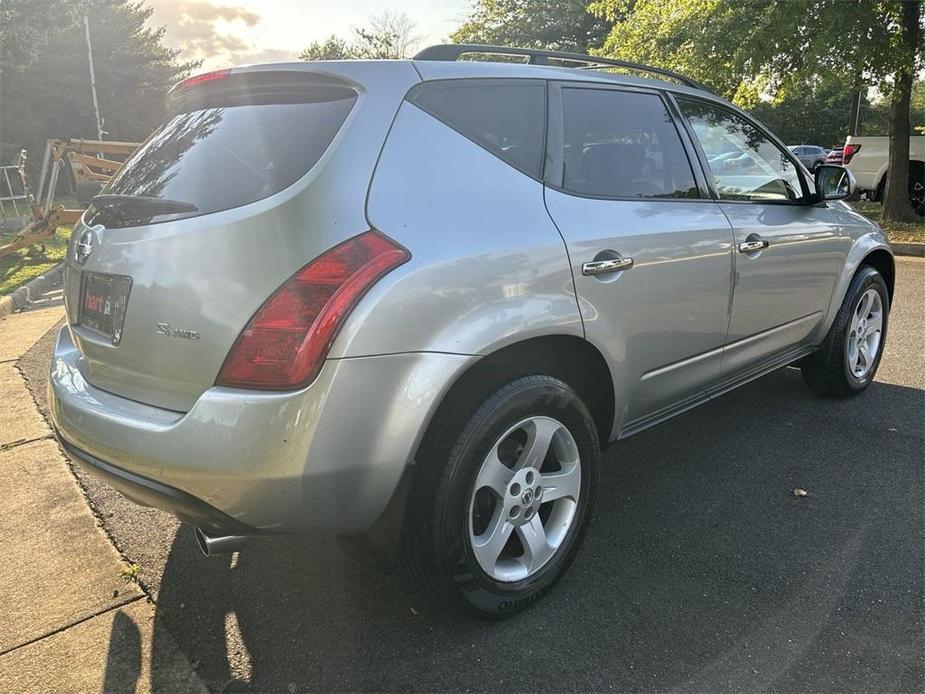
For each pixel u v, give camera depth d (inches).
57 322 278.7
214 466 74.7
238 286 76.0
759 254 130.3
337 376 73.9
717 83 482.9
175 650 90.6
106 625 95.6
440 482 83.4
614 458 144.4
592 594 100.1
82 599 101.2
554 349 98.9
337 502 78.0
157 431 77.7
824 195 151.0
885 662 85.8
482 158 91.4
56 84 1248.2
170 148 95.0
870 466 137.6
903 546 110.2
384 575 105.8
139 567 108.6
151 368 82.7
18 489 133.9
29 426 166.4
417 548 85.9
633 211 107.1
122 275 85.2
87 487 134.5
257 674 86.4
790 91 490.9
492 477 88.7
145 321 82.3
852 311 163.6
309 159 79.9
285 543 115.9
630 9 620.7
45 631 94.4
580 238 96.1
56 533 118.5
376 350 75.5
